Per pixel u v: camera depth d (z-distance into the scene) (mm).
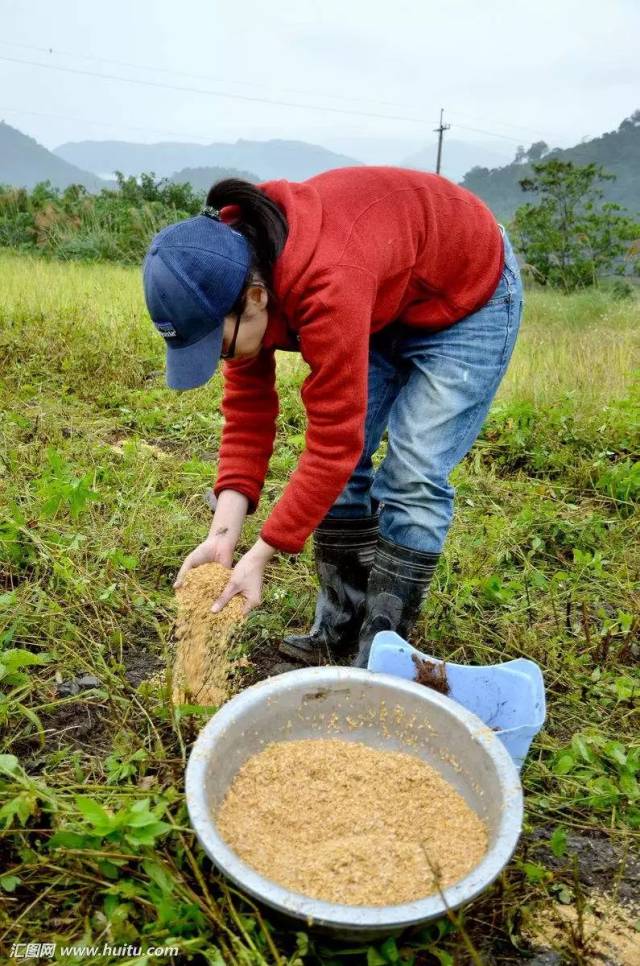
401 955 1617
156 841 1782
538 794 2133
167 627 2777
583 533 3561
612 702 2523
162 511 3473
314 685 2045
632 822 2064
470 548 3359
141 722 2275
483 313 2182
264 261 1814
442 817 1846
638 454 4484
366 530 2520
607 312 12258
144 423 4711
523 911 1728
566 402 5008
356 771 1941
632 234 20156
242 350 1938
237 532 2295
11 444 4074
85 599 2781
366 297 1845
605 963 1693
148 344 6055
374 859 1690
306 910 1439
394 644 2170
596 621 3002
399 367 2340
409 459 2207
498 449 4590
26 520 3195
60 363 5590
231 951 1600
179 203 19516
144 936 1574
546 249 20531
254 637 2744
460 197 2141
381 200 1961
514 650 2756
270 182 1953
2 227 16969
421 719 2016
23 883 1708
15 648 2514
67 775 2061
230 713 1910
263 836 1772
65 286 8086
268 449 2336
